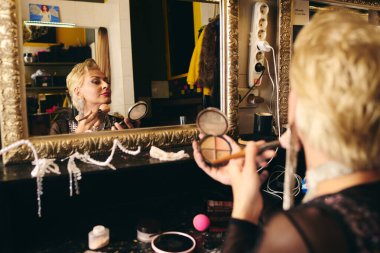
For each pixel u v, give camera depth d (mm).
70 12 965
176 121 1147
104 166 912
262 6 1251
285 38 1316
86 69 996
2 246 802
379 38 361
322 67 354
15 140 910
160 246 861
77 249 873
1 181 779
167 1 1101
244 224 497
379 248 330
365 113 343
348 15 395
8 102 900
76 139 976
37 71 935
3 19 875
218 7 1183
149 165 940
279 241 365
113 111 1043
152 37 1084
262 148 574
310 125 376
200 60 1170
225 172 659
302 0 1367
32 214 919
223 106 1214
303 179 1189
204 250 880
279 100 1331
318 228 350
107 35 1016
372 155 360
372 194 372
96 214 1020
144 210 1092
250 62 1280
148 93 1093
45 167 848
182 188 1158
